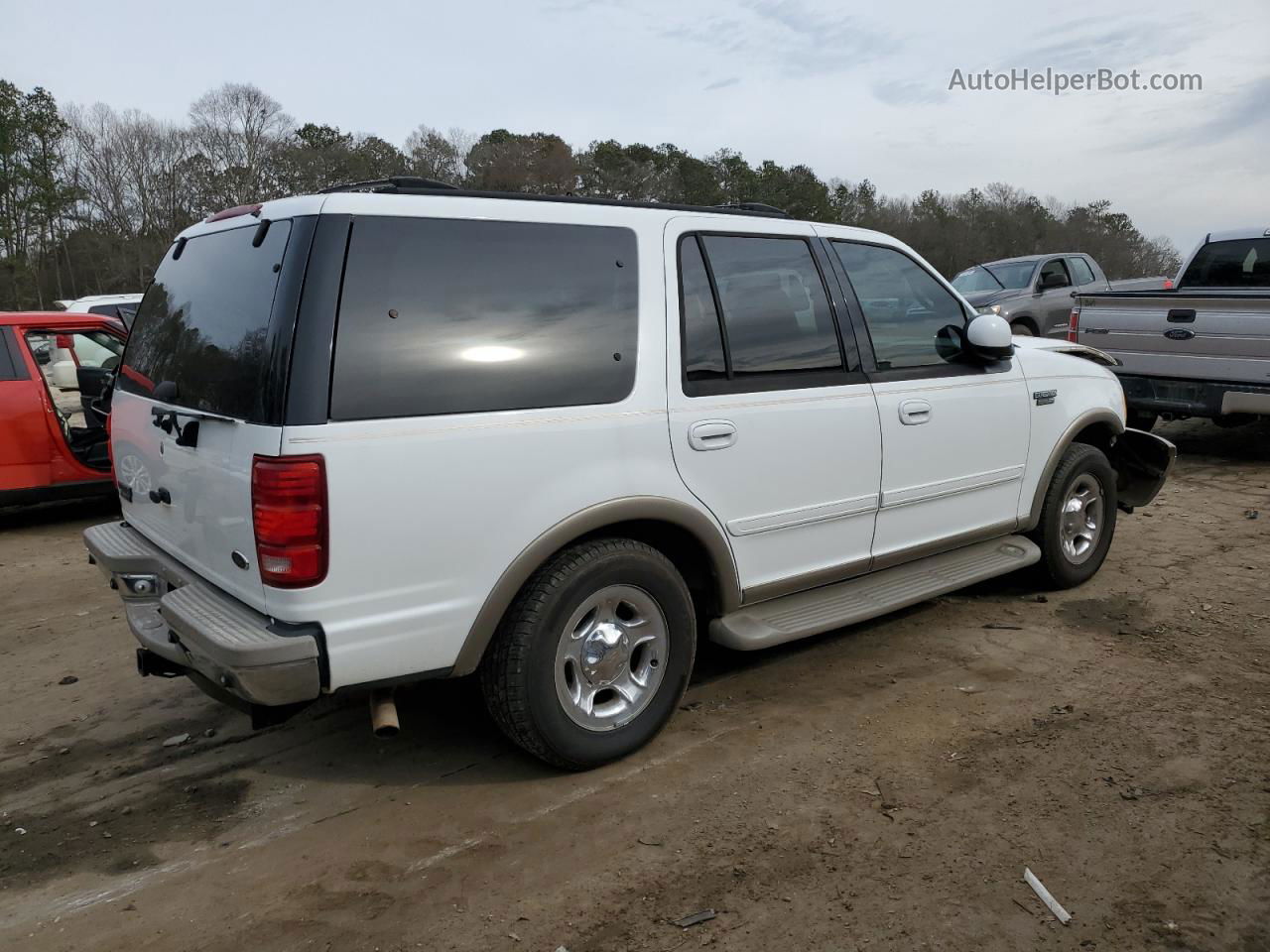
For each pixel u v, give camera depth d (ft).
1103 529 16.76
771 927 7.84
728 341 11.22
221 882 8.75
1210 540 19.42
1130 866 8.54
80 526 24.56
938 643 14.24
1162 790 9.80
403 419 8.66
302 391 8.22
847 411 12.28
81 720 12.55
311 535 8.26
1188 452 29.58
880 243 13.52
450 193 9.48
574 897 8.31
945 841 9.00
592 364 9.95
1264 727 11.14
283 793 10.37
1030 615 15.33
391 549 8.67
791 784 10.13
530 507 9.40
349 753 11.26
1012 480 14.93
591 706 10.30
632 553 10.21
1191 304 25.45
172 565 10.53
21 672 14.37
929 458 13.47
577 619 9.96
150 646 10.04
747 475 11.25
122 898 8.55
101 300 36.47
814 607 12.42
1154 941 7.55
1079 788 9.88
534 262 9.72
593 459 9.84
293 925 8.07
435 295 9.02
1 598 18.33
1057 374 15.74
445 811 9.82
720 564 11.19
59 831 9.77
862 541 12.88
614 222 10.47
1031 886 8.27
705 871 8.64
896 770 10.39
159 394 10.53
